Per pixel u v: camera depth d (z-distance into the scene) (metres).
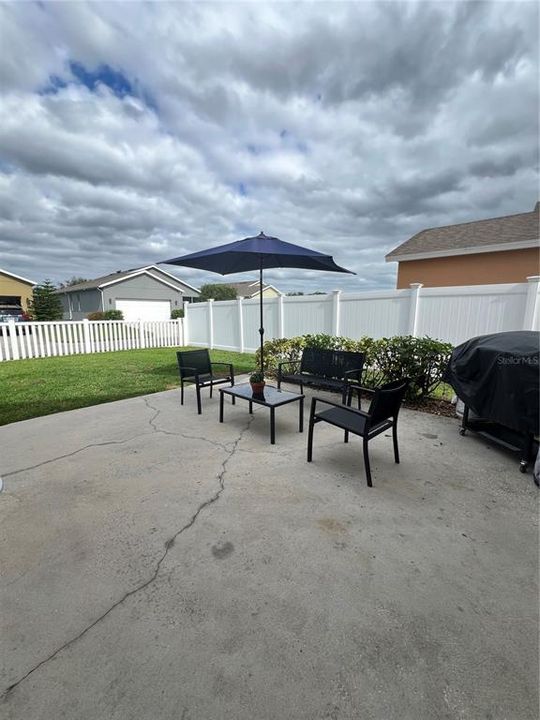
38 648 1.50
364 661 1.44
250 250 4.21
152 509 2.55
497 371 3.31
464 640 1.53
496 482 2.96
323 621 1.63
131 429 4.24
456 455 3.50
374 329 7.56
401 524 2.37
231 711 1.25
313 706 1.27
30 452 3.57
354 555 2.07
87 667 1.41
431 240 11.57
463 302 6.32
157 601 1.74
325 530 2.30
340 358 5.20
